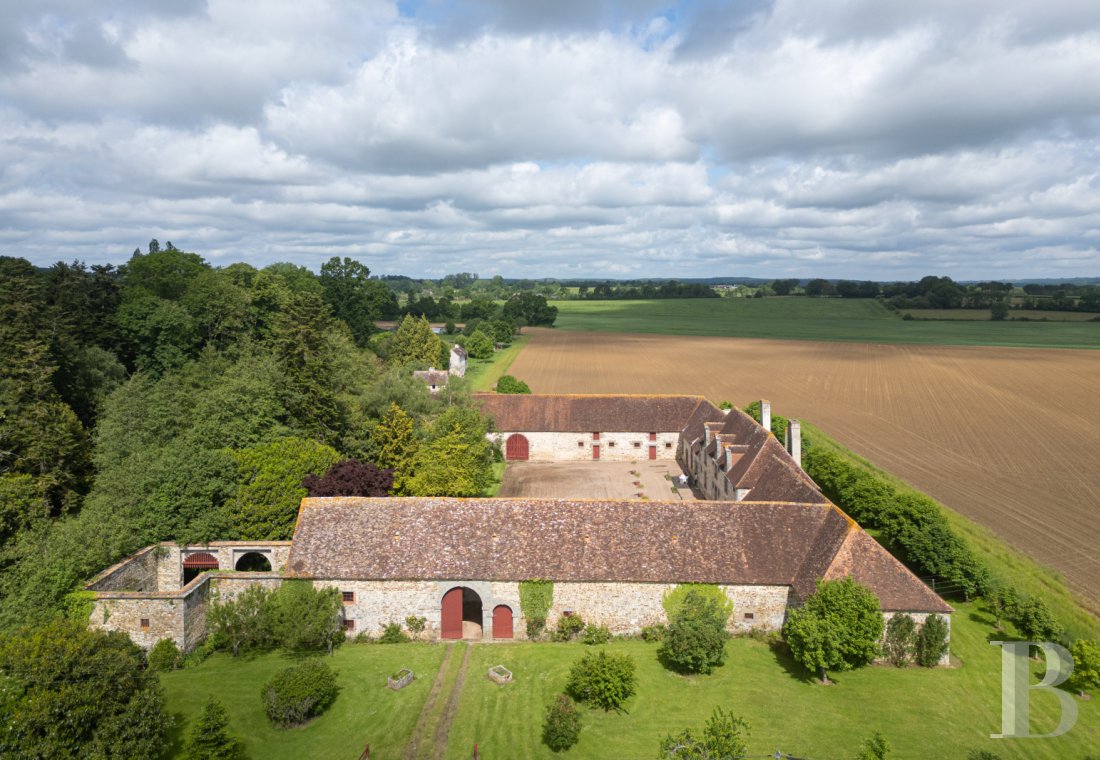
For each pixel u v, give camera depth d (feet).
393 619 133.80
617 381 409.28
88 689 91.04
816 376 415.44
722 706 109.40
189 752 92.73
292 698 105.60
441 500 142.92
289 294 299.38
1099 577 155.94
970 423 301.22
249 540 151.84
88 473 170.40
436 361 394.52
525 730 105.09
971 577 145.18
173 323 237.25
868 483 181.27
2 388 160.97
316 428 200.23
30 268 203.21
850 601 116.26
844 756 96.22
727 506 142.72
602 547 135.74
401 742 102.53
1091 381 382.42
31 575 122.93
